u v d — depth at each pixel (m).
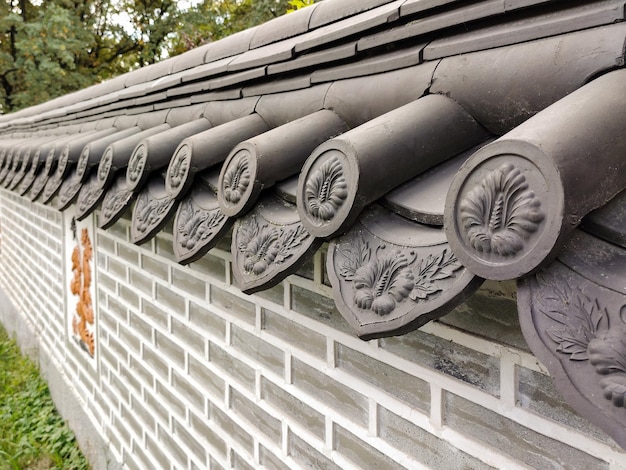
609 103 0.72
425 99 1.07
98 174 2.00
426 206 0.89
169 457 2.51
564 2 0.87
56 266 4.51
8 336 6.28
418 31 1.10
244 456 1.94
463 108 1.04
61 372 4.34
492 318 1.09
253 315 1.87
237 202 1.22
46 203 2.56
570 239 0.68
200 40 9.66
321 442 1.57
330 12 1.45
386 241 0.91
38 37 11.05
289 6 6.64
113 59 13.81
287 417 1.71
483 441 1.13
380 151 0.95
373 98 1.22
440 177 0.98
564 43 0.85
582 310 0.64
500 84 0.94
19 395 4.72
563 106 0.73
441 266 0.80
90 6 12.95
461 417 1.17
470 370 1.14
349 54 1.28
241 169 1.23
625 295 0.62
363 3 1.35
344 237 0.98
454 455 1.19
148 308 2.71
